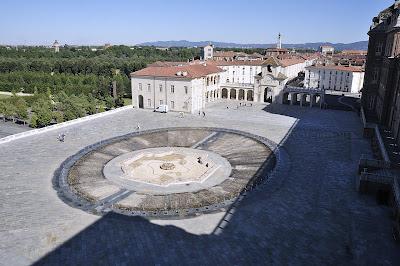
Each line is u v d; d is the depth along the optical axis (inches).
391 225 1373.0
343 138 2699.3
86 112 4082.2
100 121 3233.3
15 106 4040.4
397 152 2038.6
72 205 1541.6
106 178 1886.1
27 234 1289.4
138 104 3971.5
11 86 5900.6
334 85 5693.9
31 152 2284.7
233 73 5565.9
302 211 1489.9
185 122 3253.0
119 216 1440.7
